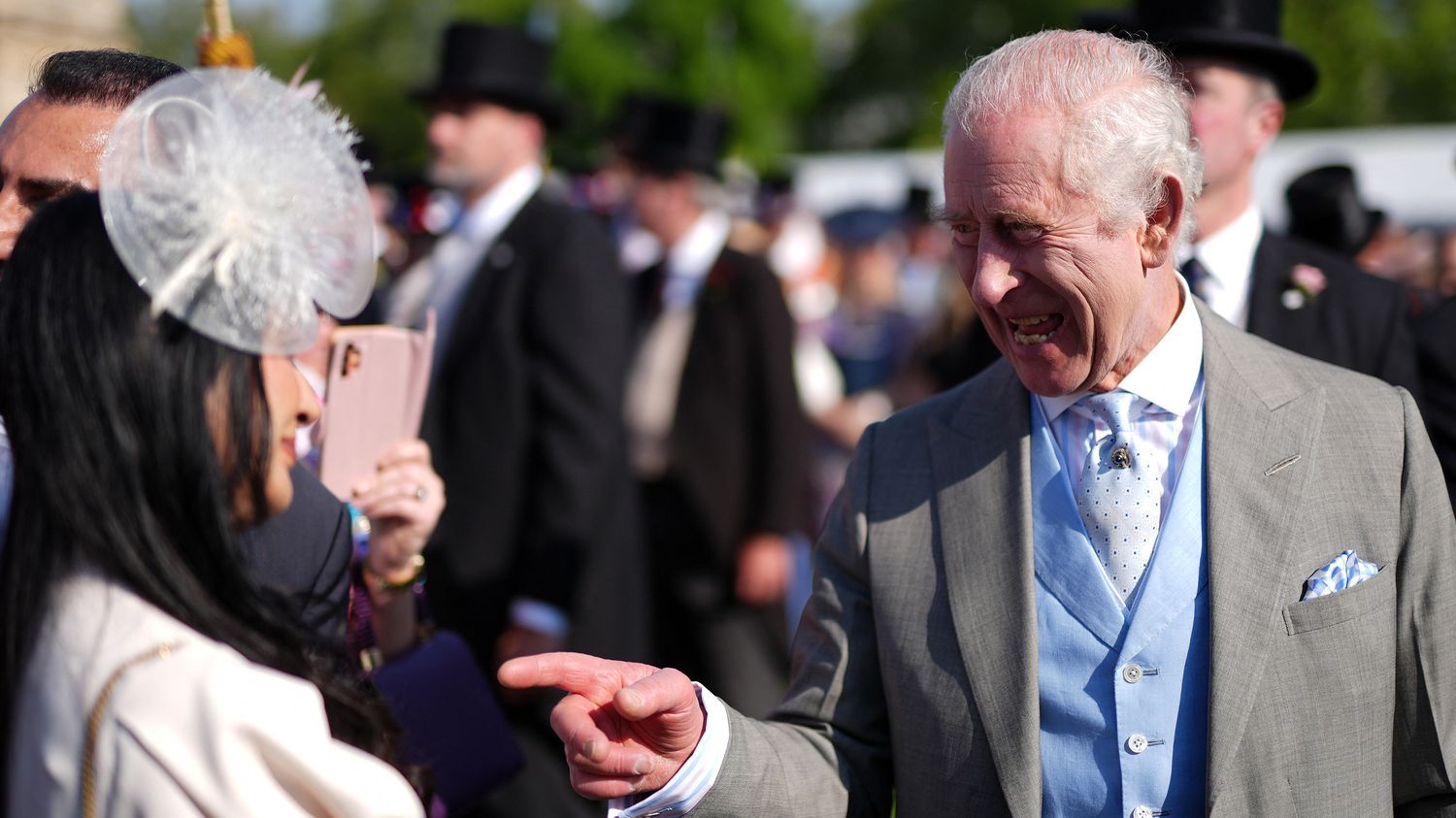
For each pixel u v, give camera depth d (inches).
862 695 88.6
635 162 226.5
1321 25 1127.6
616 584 169.2
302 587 80.4
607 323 169.0
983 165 79.4
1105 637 81.4
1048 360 82.4
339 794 58.5
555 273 167.9
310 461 100.8
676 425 217.2
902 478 90.1
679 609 215.5
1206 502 82.4
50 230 60.5
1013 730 81.0
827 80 1797.5
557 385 165.5
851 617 89.3
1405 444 83.4
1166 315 85.9
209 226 59.8
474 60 175.2
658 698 75.7
